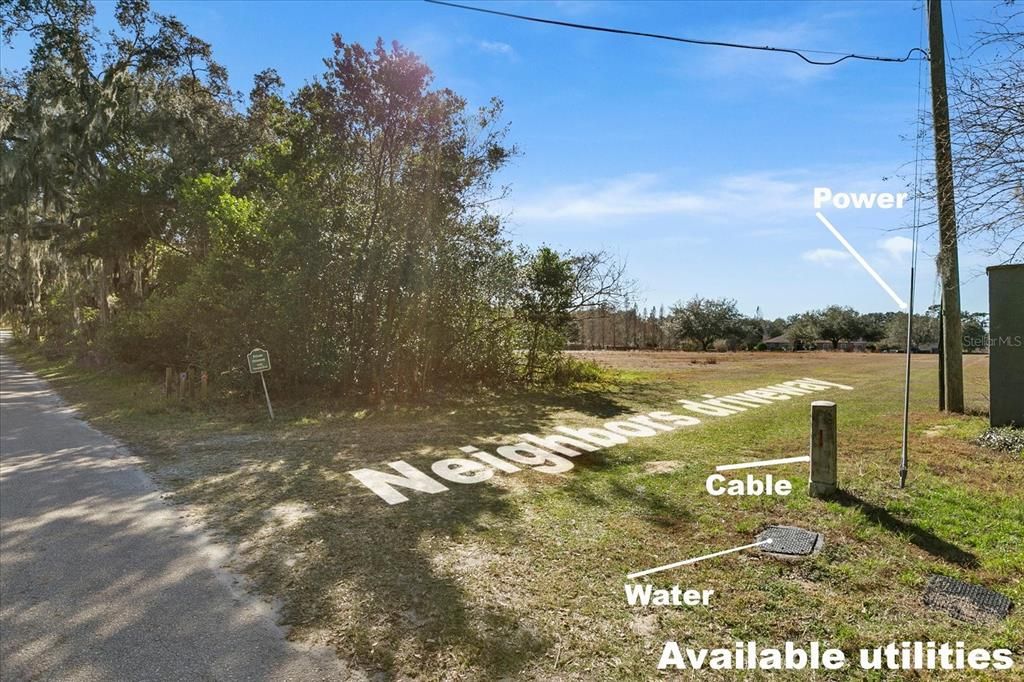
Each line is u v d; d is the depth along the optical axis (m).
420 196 14.86
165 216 21.55
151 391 15.06
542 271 16.83
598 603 3.70
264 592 3.94
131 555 4.60
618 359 25.61
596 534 4.84
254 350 11.22
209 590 3.98
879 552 4.26
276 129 18.20
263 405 12.73
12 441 9.36
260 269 13.84
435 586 3.96
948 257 8.67
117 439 9.38
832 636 3.28
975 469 6.07
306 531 5.06
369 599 3.79
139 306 21.36
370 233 14.62
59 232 25.02
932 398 11.54
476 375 16.25
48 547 4.79
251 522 5.32
